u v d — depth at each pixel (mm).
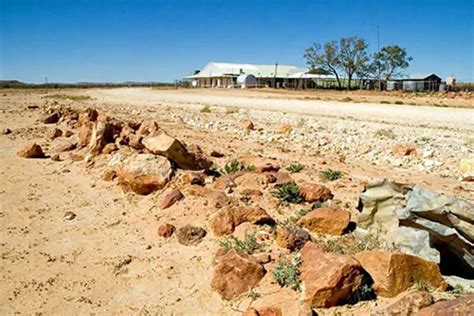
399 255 4703
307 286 4629
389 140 15180
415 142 14820
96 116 17469
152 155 8531
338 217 6258
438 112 26422
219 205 7012
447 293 4617
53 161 11484
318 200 7496
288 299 4734
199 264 5746
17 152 12266
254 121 21469
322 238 6133
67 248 6395
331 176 9148
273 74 91250
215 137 15852
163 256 6043
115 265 5848
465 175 9953
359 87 86250
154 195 7984
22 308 4988
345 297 4566
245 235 6152
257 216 6453
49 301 5117
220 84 90625
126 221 7285
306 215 6461
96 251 6289
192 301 5047
